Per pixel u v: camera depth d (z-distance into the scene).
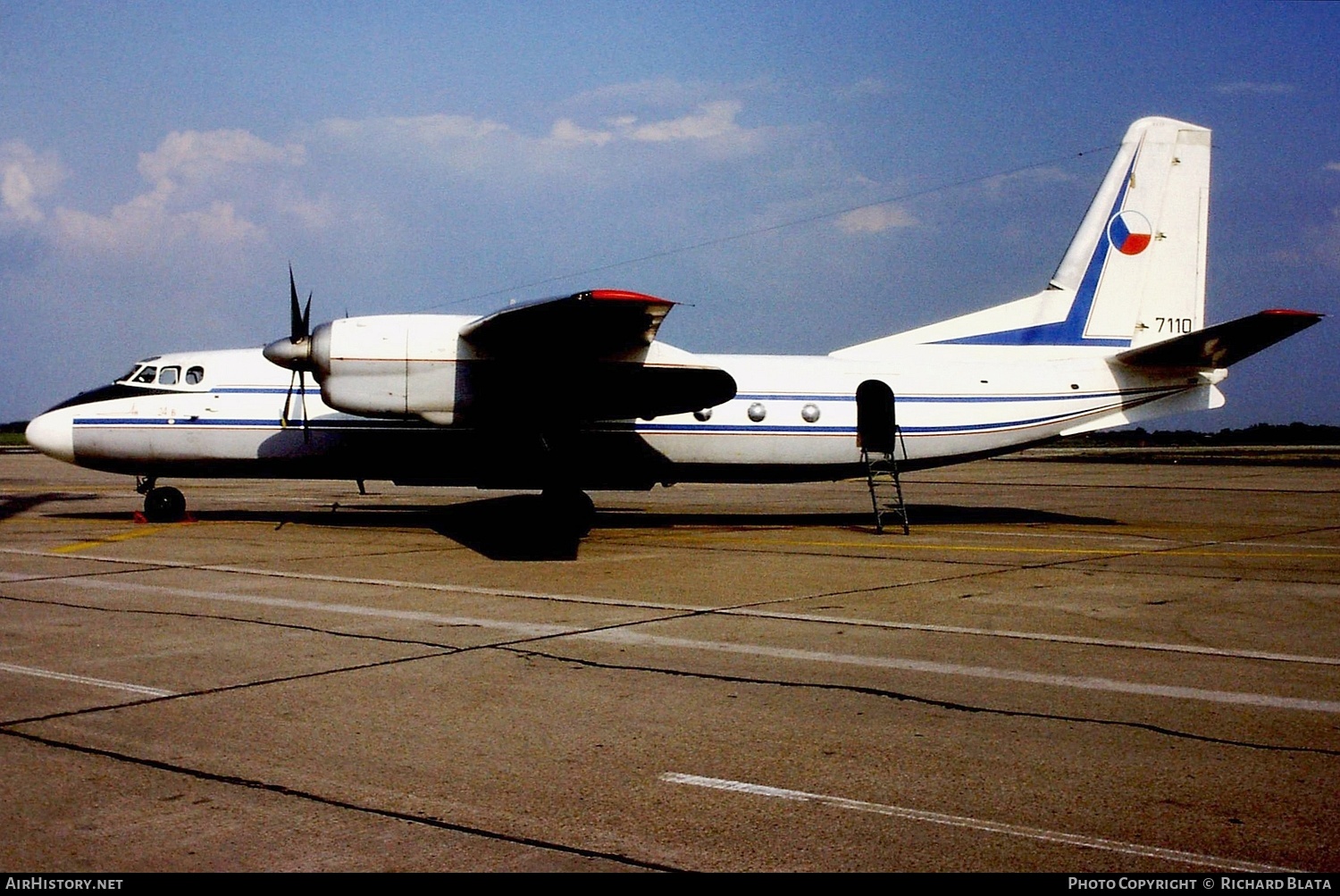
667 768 6.14
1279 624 10.52
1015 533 19.28
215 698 7.48
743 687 7.95
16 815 5.30
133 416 18.61
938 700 7.64
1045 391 19.92
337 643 9.28
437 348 17.11
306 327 17.78
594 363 17.22
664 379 17.47
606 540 17.42
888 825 5.31
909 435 19.50
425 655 8.88
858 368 19.83
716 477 19.53
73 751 6.27
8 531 18.02
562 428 18.23
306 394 18.58
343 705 7.35
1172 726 7.02
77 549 15.43
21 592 11.72
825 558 15.30
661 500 28.06
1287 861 4.90
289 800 5.55
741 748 6.52
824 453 19.42
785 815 5.45
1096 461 60.72
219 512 21.98
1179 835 5.20
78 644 9.14
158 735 6.60
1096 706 7.52
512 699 7.57
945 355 20.27
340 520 20.20
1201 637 9.87
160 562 14.13
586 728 6.89
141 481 19.72
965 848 5.04
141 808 5.41
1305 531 19.92
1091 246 20.31
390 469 18.77
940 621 10.56
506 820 5.34
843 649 9.28
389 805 5.52
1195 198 20.47
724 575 13.51
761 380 19.38
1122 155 20.33
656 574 13.62
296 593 11.80
